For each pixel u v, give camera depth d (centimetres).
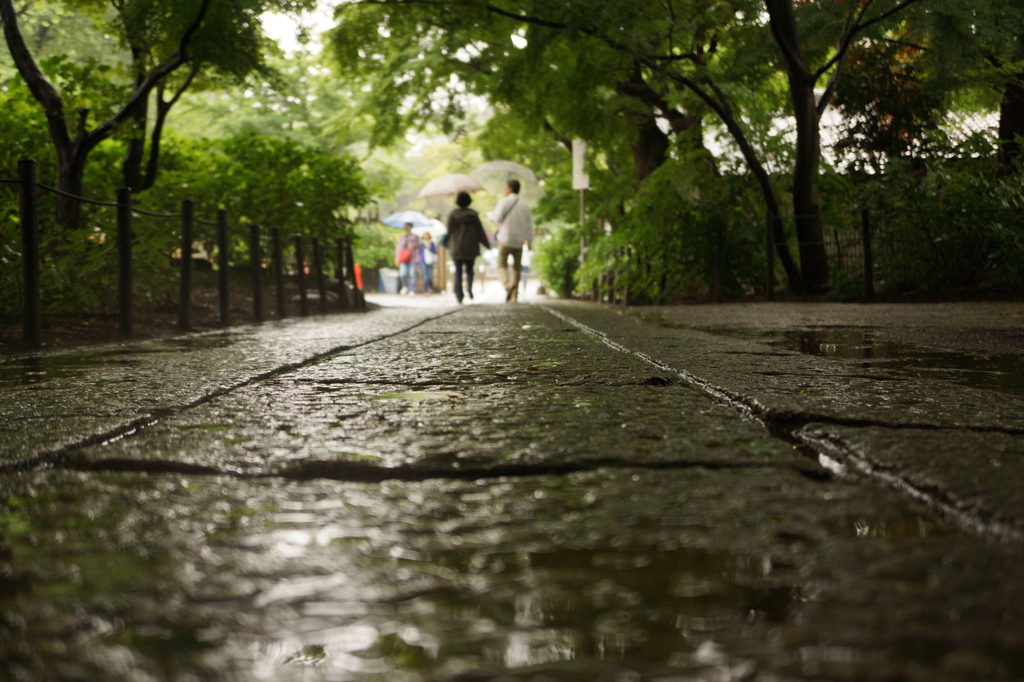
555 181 2219
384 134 1838
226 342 582
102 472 164
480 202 4391
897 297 1166
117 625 84
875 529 118
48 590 95
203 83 1073
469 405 254
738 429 205
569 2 1055
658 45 1314
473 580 97
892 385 285
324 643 79
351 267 1439
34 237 555
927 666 73
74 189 790
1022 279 1104
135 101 831
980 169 1205
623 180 1792
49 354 496
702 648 77
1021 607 86
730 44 1333
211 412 246
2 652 78
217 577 99
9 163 813
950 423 206
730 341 522
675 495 139
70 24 1930
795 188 1280
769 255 1343
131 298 668
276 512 131
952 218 1163
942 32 1136
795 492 141
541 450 178
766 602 88
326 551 110
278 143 1262
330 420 227
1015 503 125
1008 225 1130
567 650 77
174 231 875
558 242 2439
